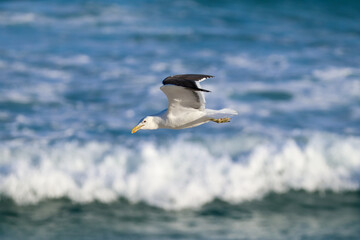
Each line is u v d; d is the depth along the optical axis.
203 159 16.11
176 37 29.34
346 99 21.53
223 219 13.74
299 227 13.54
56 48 26.25
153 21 32.03
